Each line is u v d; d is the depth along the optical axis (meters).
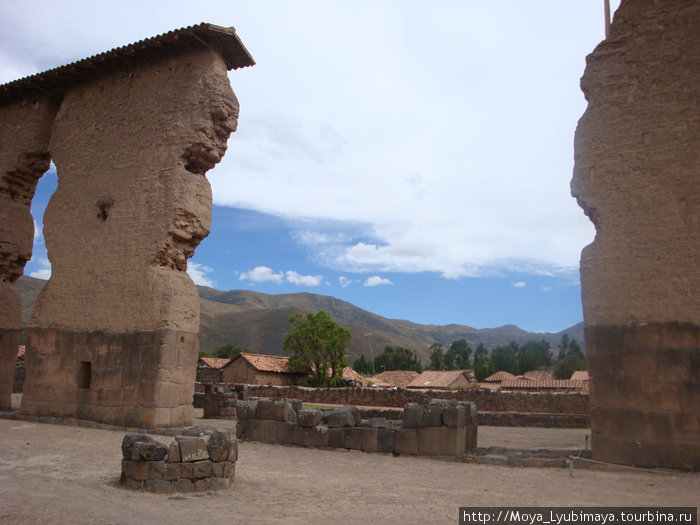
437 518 6.12
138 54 14.97
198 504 6.53
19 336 17.31
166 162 14.00
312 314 47.38
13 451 10.01
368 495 7.30
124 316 13.55
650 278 9.51
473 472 9.08
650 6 10.37
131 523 5.56
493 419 18.84
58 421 13.96
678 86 9.88
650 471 8.82
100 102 15.84
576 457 9.55
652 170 9.84
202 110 13.93
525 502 6.91
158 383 12.62
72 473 8.09
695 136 9.59
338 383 47.19
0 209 17.28
